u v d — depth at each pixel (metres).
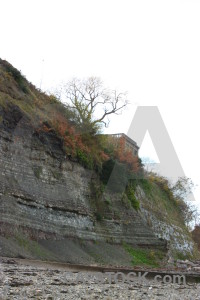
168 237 58.84
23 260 27.58
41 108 47.97
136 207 54.44
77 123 52.50
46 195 40.28
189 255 61.94
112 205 51.12
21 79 47.59
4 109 38.53
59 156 44.09
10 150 37.53
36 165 40.56
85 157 48.28
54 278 18.70
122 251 47.50
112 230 49.00
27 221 35.81
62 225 40.94
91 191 48.84
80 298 13.95
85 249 41.94
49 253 34.62
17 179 37.31
